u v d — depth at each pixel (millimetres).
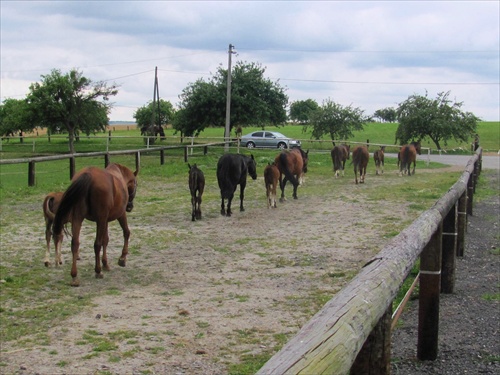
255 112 46906
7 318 7176
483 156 44438
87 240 12078
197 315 7281
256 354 6016
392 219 14320
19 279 8953
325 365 1938
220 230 13211
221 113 46844
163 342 6359
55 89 46438
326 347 2031
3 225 13664
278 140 44781
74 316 7250
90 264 10023
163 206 16797
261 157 31250
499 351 5578
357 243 11617
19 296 8094
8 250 11047
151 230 13219
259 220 14500
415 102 51531
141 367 5688
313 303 7773
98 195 8625
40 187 20016
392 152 46750
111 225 13875
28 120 48062
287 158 17656
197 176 14367
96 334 6613
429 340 5430
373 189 20812
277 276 9211
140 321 7055
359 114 53281
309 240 11992
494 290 7785
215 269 9695
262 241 11953
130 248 11328
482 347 5715
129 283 8844
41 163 32781
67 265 9914
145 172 25266
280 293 8266
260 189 20891
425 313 5422
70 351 6105
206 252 10977
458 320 6586
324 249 11125
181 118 48406
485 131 81000
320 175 26281
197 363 5785
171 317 7207
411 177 25750
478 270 9016
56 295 8164
